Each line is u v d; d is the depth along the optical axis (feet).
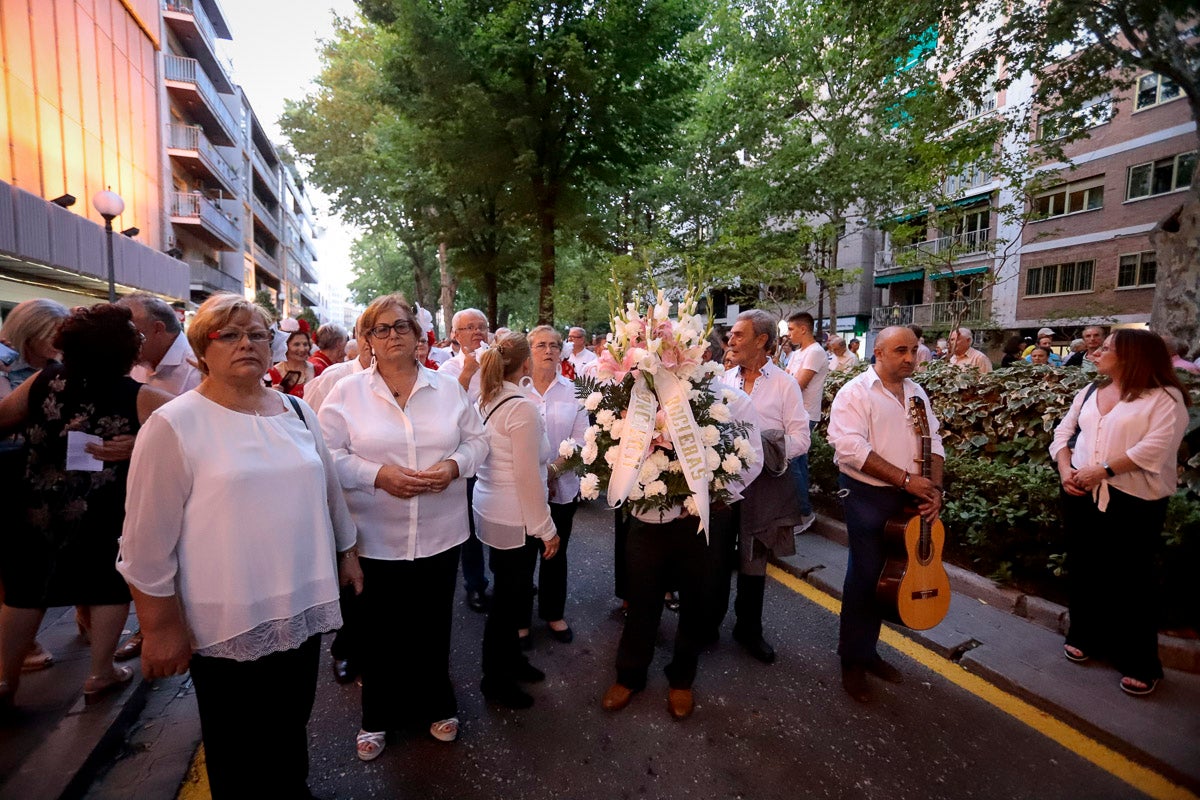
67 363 8.50
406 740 8.77
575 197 50.06
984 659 10.48
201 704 6.16
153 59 75.66
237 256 120.67
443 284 88.89
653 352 8.98
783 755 8.45
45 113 50.62
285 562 6.11
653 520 9.34
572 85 43.98
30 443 8.41
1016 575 13.30
